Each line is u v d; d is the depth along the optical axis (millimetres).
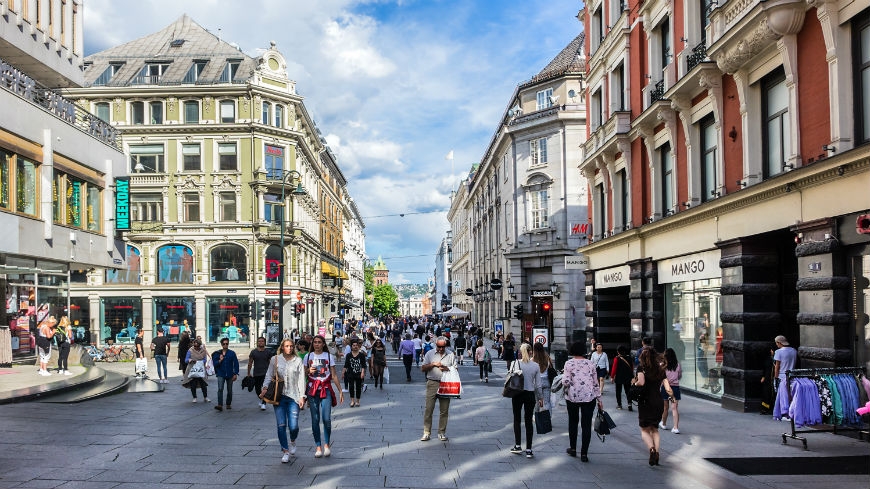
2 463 8766
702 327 16922
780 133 13469
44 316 21594
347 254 90500
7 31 19016
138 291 44062
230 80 45781
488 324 58844
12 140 18156
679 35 17906
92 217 23359
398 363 33969
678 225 17797
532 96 42406
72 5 23516
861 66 10891
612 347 25625
